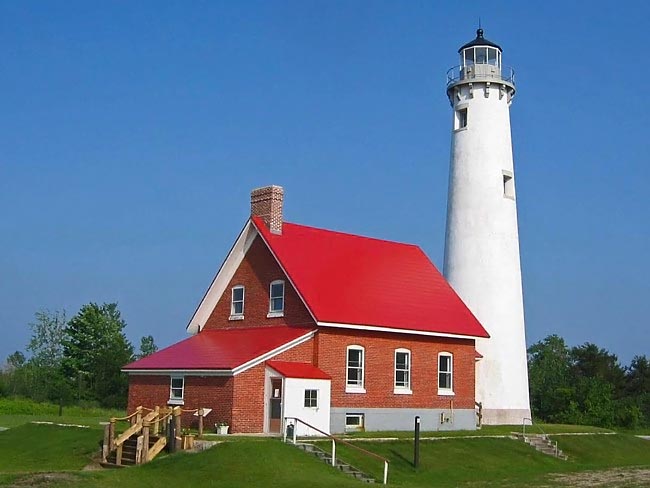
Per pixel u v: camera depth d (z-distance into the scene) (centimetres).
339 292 3941
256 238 4106
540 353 10438
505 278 4869
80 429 3650
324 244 4256
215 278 4216
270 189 4106
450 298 4488
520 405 4812
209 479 2652
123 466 3000
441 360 4222
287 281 3897
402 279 4375
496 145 4978
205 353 3744
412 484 2914
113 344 7325
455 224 4984
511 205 4984
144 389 3872
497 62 5106
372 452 3244
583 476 3303
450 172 5100
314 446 3097
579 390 6619
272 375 3503
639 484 3039
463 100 5072
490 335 4703
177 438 3061
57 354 8250
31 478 2586
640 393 8181
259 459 2820
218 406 3472
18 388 7050
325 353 3712
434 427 4112
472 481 3081
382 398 3906
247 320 4081
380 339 3941
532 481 3108
